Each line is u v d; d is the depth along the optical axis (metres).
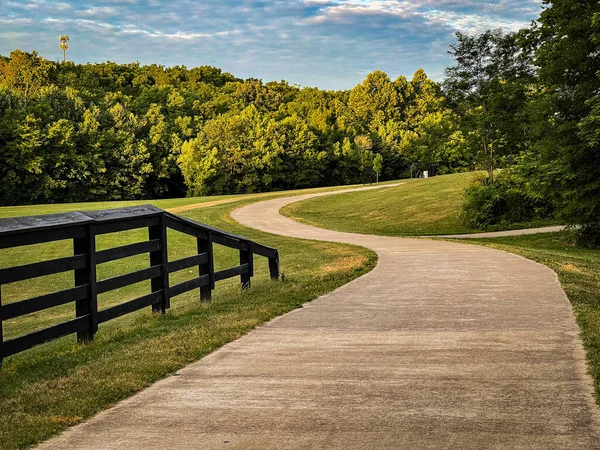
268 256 12.27
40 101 87.56
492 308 8.21
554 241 27.66
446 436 3.82
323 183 102.75
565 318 7.41
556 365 5.38
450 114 37.34
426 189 49.91
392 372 5.33
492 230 33.47
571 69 25.06
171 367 5.70
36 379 5.66
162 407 4.61
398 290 10.17
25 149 77.62
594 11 24.20
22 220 6.55
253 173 93.50
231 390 4.98
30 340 6.34
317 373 5.38
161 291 8.77
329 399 4.65
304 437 3.88
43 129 80.62
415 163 99.62
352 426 4.05
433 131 40.19
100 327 9.38
